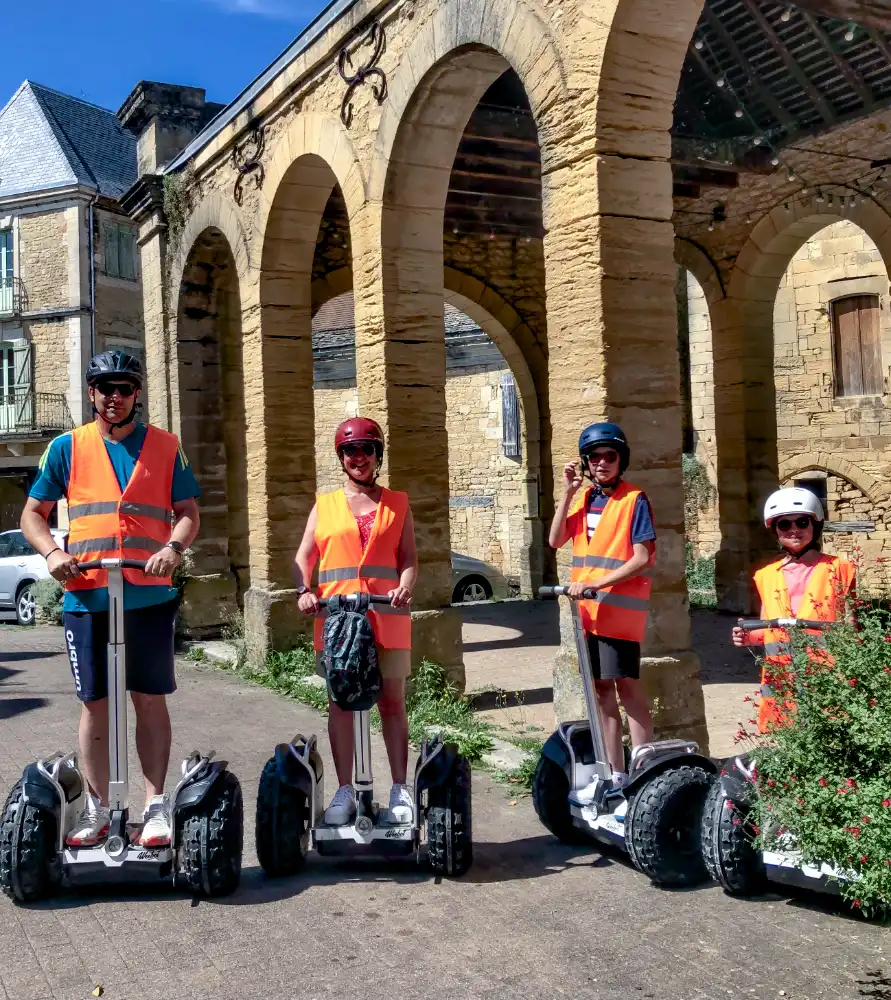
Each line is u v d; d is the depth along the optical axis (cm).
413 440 687
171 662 376
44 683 823
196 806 359
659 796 364
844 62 775
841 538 1394
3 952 319
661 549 501
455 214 1117
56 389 2397
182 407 1038
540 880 379
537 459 1390
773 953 310
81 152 2480
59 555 350
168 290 1061
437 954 316
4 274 2442
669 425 505
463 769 386
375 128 687
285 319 848
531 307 1330
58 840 356
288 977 302
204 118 1119
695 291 1527
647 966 304
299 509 855
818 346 1404
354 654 364
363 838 377
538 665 878
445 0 600
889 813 303
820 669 329
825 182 991
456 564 1571
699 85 852
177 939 328
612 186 492
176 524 378
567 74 504
